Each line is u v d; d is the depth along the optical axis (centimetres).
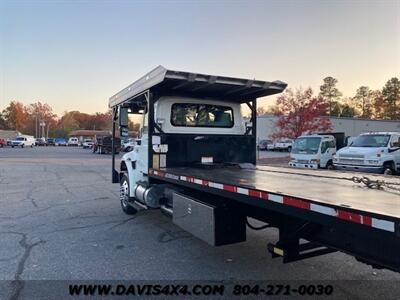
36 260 485
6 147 6203
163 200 602
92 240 583
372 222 217
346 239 290
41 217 756
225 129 707
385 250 254
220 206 401
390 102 8519
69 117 12588
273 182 392
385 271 447
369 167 1447
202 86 619
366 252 271
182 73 562
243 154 699
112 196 1053
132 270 451
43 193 1108
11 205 898
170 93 652
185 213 461
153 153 618
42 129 11206
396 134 1524
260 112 6378
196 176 461
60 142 8619
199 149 655
